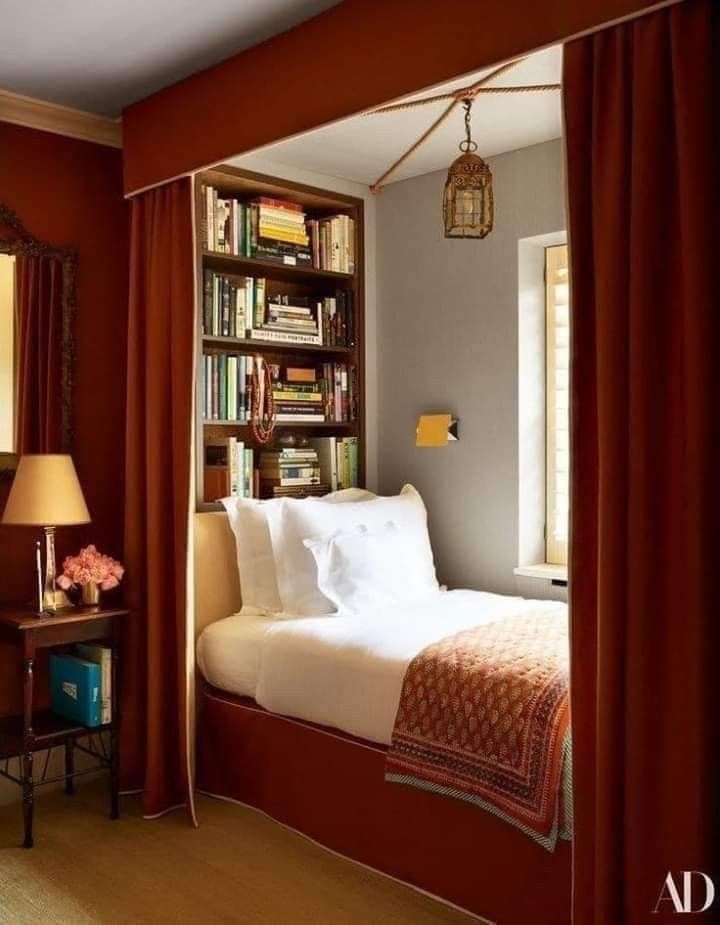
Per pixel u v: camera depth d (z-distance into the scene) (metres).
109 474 3.83
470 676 2.68
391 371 4.45
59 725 3.34
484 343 4.05
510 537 3.97
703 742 1.90
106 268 3.83
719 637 1.93
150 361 3.46
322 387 4.35
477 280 4.07
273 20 2.84
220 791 3.54
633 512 2.03
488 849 2.61
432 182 4.24
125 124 3.59
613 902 2.04
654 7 2.00
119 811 3.42
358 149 3.90
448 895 2.71
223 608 3.77
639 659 2.01
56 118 3.65
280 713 3.25
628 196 2.08
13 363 3.52
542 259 4.02
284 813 3.26
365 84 2.63
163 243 3.45
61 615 3.25
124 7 2.78
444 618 3.33
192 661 3.38
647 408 2.02
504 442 3.99
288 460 4.17
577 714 2.16
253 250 4.00
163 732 3.41
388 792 2.88
